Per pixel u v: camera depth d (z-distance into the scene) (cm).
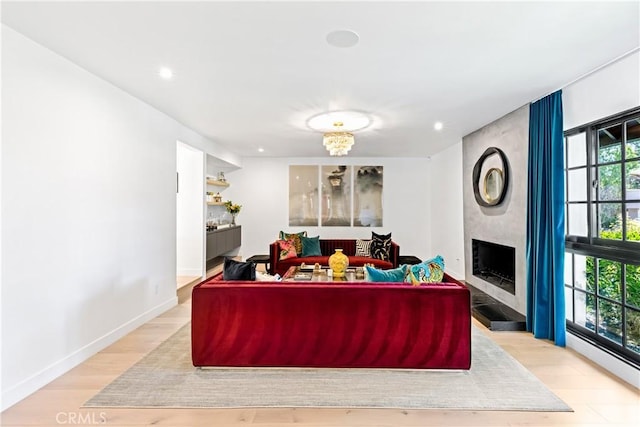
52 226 246
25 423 193
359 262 548
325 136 444
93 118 286
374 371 257
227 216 740
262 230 745
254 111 387
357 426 192
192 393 225
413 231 742
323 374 252
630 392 228
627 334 257
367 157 737
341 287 254
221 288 256
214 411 206
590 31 211
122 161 325
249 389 231
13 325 216
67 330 258
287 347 254
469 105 360
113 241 313
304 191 742
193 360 255
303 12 191
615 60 252
